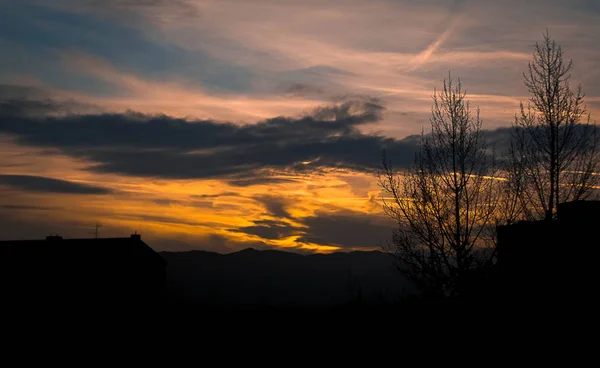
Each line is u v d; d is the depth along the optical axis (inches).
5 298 1925.4
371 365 807.1
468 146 850.1
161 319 1229.7
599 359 657.6
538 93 887.1
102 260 2149.4
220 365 899.4
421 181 846.5
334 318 1015.6
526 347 727.1
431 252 814.5
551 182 852.0
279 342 976.3
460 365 746.8
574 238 787.4
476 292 791.1
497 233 811.4
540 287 775.1
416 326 860.6
